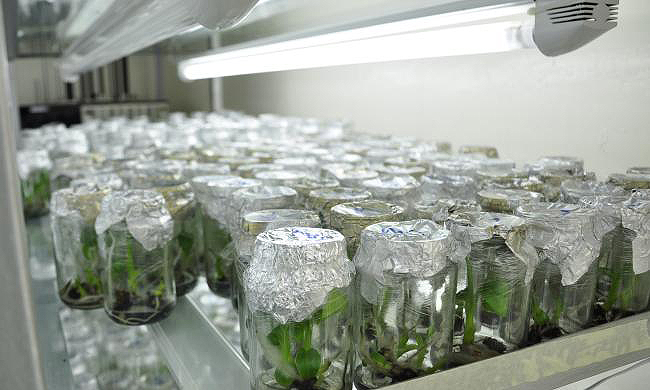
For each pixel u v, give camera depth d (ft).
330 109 8.51
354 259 2.00
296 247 1.71
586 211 2.22
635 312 2.36
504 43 2.21
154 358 2.40
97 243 2.90
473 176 3.15
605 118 3.70
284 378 1.80
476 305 2.11
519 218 2.13
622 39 3.51
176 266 2.94
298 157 3.98
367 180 2.95
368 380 2.00
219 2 1.57
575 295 2.22
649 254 2.29
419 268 1.82
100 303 2.98
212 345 2.44
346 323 1.87
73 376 2.32
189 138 5.61
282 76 10.34
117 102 12.46
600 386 2.09
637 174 2.88
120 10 3.07
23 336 1.19
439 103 5.68
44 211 4.84
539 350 1.97
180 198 2.89
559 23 1.84
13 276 1.16
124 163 4.07
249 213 2.29
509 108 4.65
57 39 6.65
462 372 1.84
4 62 1.09
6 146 1.10
